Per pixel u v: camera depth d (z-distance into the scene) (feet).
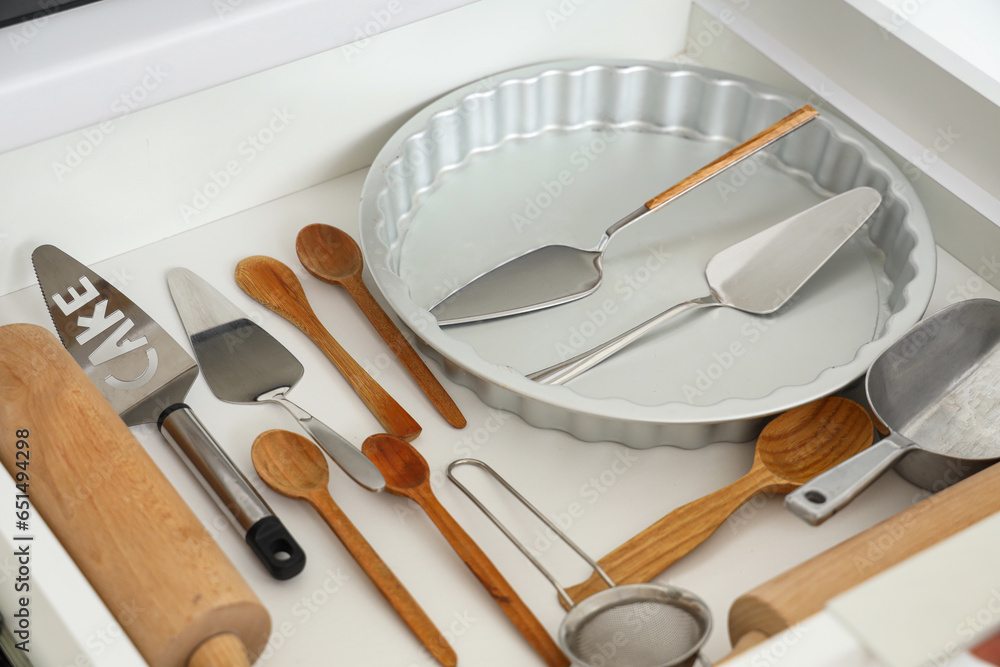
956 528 1.53
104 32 2.09
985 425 2.04
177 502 1.60
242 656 1.44
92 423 1.71
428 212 2.55
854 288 2.33
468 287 2.28
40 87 2.00
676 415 1.85
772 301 2.27
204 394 2.09
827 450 1.92
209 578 1.47
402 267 2.38
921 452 1.79
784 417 1.98
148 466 1.65
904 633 1.21
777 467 1.89
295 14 2.22
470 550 1.76
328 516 1.80
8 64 2.00
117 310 2.15
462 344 2.00
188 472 1.94
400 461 1.91
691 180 2.37
